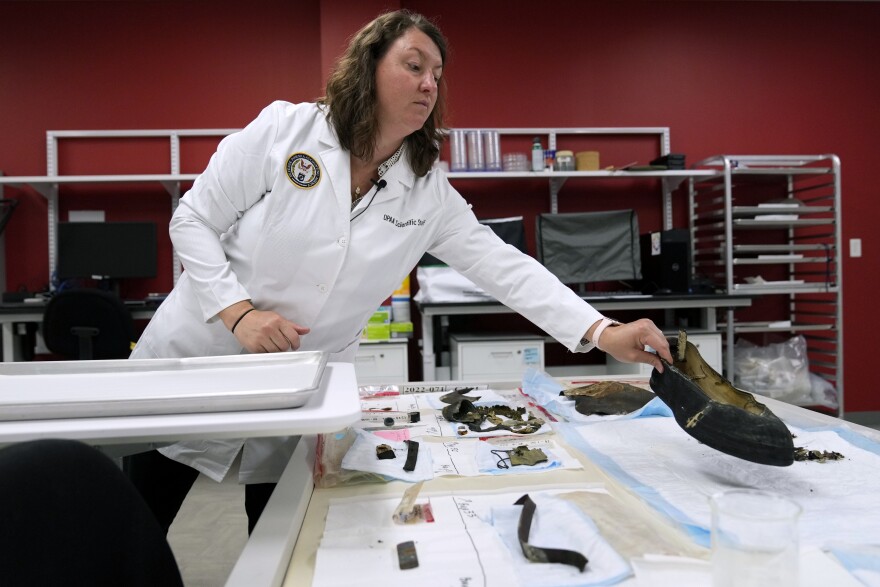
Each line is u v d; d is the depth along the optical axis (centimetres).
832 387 312
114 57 326
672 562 47
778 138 353
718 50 348
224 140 103
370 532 56
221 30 330
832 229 346
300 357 76
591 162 311
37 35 321
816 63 353
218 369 73
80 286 317
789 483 68
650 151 347
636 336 85
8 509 37
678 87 347
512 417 103
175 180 300
